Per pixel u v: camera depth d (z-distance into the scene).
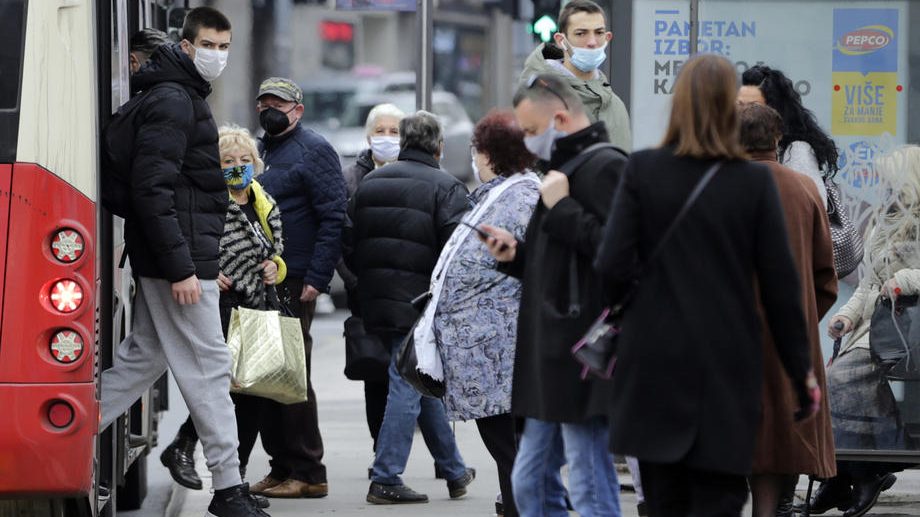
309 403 25.52
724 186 14.79
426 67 32.88
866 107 25.38
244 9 101.44
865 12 25.36
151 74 20.44
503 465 19.98
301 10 115.25
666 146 15.09
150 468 30.73
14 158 17.17
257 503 23.91
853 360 22.88
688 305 14.68
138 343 21.05
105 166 20.22
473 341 19.55
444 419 25.14
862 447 22.77
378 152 27.16
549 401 16.42
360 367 25.14
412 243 23.97
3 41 17.20
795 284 14.81
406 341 19.94
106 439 20.58
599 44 23.53
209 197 20.81
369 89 87.56
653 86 26.59
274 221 24.41
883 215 22.97
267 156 26.06
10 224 17.19
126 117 20.22
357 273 24.50
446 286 19.73
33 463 17.19
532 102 16.64
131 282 22.58
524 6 44.75
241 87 101.69
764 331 18.19
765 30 25.62
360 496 25.78
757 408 14.80
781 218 14.86
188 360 20.89
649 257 14.91
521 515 17.62
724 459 14.59
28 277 17.19
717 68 14.86
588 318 16.28
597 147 16.42
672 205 14.79
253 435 24.58
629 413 14.84
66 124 17.47
